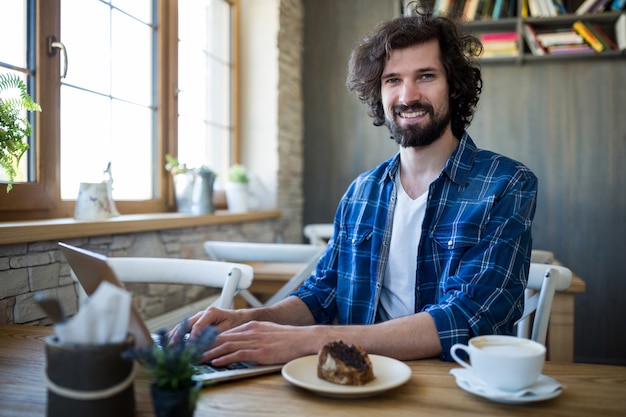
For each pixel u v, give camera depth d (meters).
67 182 2.15
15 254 1.62
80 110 2.21
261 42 3.66
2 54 1.82
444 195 1.37
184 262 1.59
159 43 2.73
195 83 3.17
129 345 0.72
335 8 4.07
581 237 3.74
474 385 0.86
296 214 4.04
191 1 3.12
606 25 3.67
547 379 0.89
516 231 1.26
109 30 2.39
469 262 1.24
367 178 1.54
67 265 1.83
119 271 1.60
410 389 0.89
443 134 1.44
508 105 3.81
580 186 3.73
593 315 3.73
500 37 3.68
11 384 0.92
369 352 1.05
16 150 1.45
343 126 4.08
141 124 2.64
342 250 1.52
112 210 2.06
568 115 3.74
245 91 3.70
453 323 1.09
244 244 2.42
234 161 3.63
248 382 0.92
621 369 1.01
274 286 2.60
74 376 0.68
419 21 1.43
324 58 4.09
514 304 1.19
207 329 0.74
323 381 0.88
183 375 0.70
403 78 1.41
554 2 3.58
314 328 1.07
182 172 2.71
